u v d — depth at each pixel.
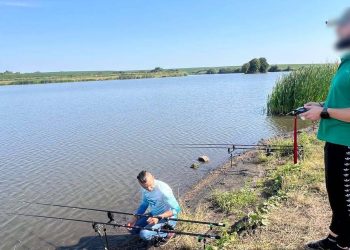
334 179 3.26
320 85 20.34
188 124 21.31
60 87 98.56
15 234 8.05
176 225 6.85
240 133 17.81
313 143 11.10
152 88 68.56
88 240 7.54
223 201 7.87
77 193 10.41
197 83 80.44
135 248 6.82
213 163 12.44
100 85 101.00
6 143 18.34
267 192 7.80
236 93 43.91
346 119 3.02
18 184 11.56
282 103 21.69
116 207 9.23
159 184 6.79
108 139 17.95
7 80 144.12
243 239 5.29
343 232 3.50
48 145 17.34
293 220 5.57
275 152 11.45
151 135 18.38
